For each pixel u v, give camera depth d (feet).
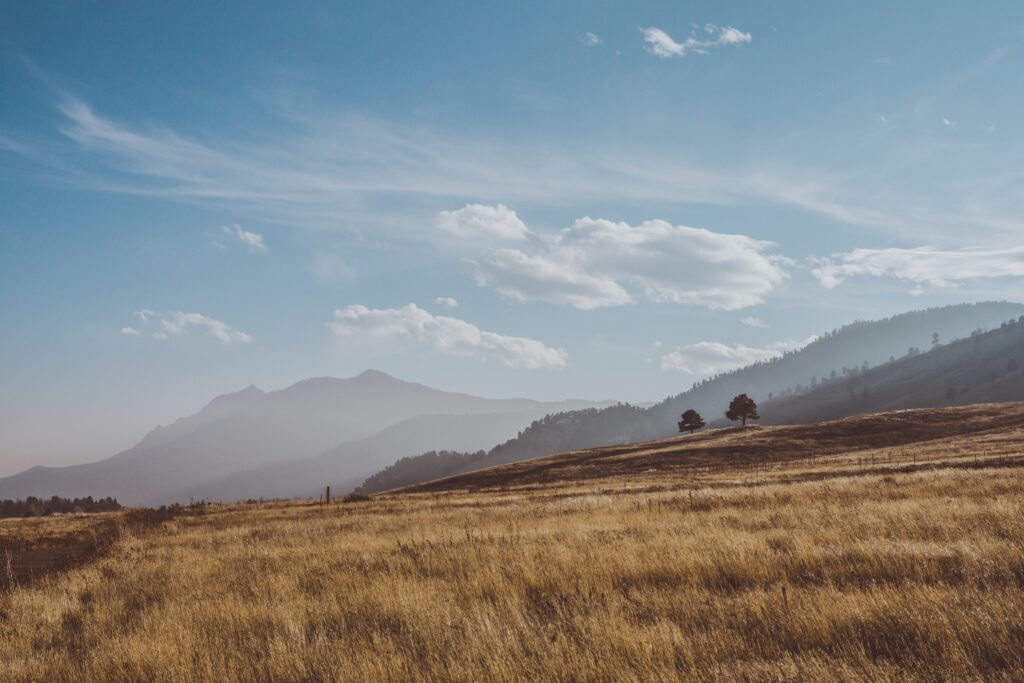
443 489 263.70
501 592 25.53
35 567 51.65
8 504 515.91
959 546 27.86
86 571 42.14
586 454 321.93
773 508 54.80
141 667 19.12
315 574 34.60
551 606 23.54
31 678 19.88
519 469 290.35
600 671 15.37
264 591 30.14
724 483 120.06
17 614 29.17
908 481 75.92
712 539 35.53
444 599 25.18
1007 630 16.07
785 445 261.65
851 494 64.49
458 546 40.68
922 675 14.23
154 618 25.62
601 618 19.79
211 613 25.57
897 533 34.50
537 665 16.07
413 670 16.56
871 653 15.89
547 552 34.45
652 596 22.85
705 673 15.06
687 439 340.18
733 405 503.61
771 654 16.63
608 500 83.15
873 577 23.76
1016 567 23.65
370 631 21.27
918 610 18.10
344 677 16.53
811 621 18.25
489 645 17.72
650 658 15.93
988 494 55.52
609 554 32.07
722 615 19.88
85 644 23.13
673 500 72.74
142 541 64.90
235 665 18.43
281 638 20.39
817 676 14.49
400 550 41.37
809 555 27.99
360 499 162.09
